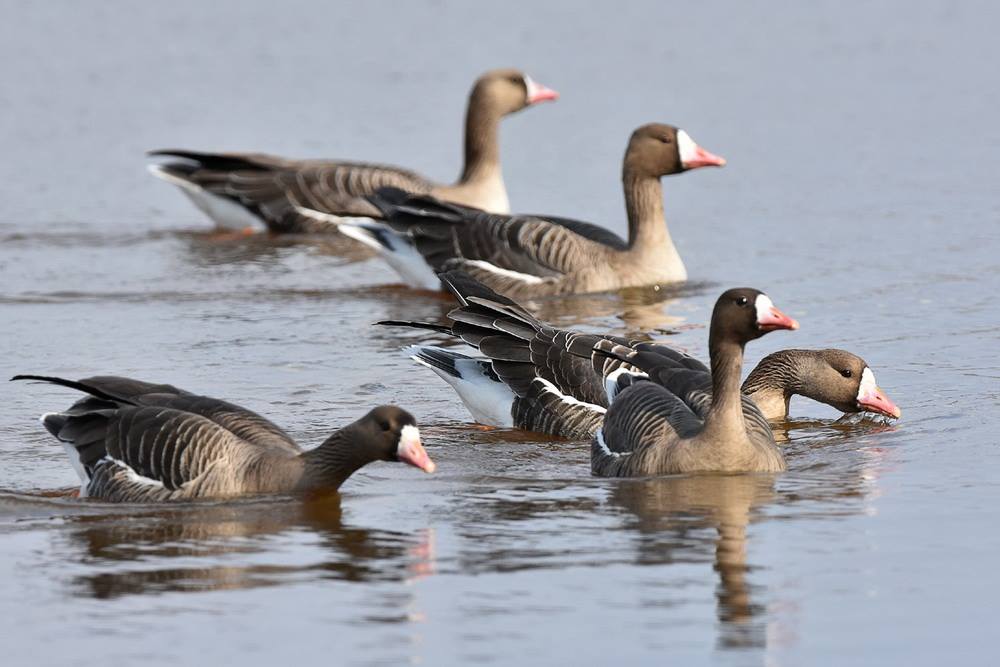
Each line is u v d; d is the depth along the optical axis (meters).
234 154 27.05
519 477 13.91
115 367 17.47
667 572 11.10
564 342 16.03
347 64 35.47
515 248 22.45
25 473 13.98
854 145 29.14
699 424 13.92
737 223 24.92
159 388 13.91
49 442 14.89
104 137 30.12
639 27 39.00
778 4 41.53
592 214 26.17
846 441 15.02
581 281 22.12
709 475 13.59
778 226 24.58
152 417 13.22
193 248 24.94
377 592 10.75
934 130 30.06
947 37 38.12
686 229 24.70
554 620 10.21
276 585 10.92
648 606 10.45
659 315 20.56
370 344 18.81
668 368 15.09
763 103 32.19
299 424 15.38
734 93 32.97
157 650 9.79
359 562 11.39
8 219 25.64
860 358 15.89
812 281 21.42
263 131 30.62
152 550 11.73
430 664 9.54
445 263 22.53
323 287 22.34
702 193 26.73
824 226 24.41
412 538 11.97
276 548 11.75
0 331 19.16
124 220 26.16
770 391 16.17
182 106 31.95
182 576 11.13
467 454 14.84
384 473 13.98
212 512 12.70
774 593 10.70
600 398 15.55
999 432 14.98
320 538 11.99
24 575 11.18
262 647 9.82
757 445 13.78
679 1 41.66
